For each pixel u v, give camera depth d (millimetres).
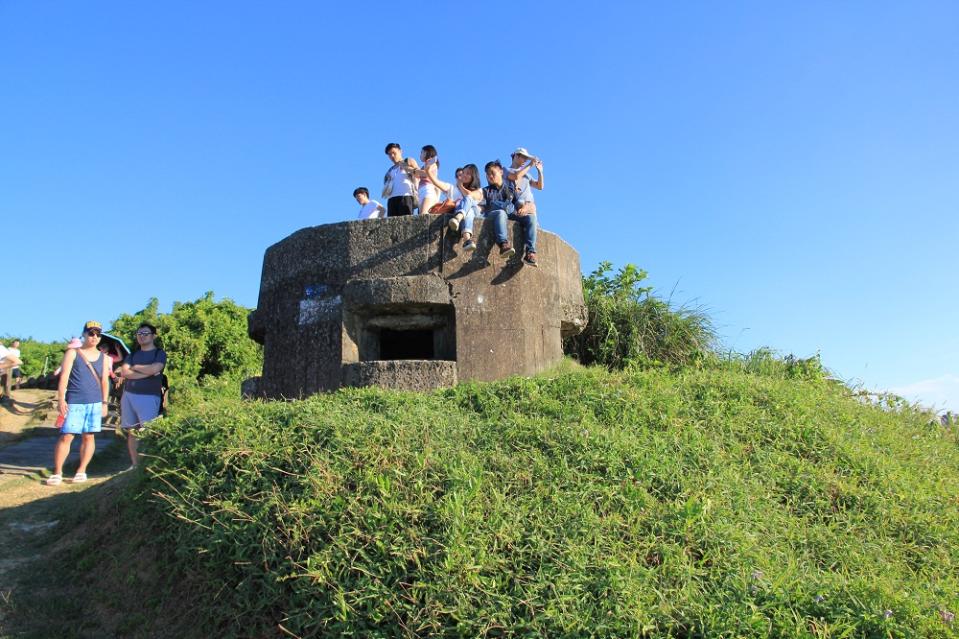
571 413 5168
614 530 3684
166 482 4160
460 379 6676
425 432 4348
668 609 3141
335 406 4852
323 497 3695
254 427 4348
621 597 3182
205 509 3918
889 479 5082
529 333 7078
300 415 4422
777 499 4586
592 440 4559
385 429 4273
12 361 12797
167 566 4027
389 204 8305
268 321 7547
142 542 4371
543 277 7473
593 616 3107
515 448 4473
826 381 8508
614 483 4152
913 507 4793
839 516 4531
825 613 3195
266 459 4059
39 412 11602
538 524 3637
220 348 16188
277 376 7301
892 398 7996
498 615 3102
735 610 3137
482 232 7023
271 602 3424
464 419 4914
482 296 6914
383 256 6930
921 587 3730
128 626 3781
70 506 5715
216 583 3668
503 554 3453
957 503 5012
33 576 4445
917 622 3152
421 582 3236
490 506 3721
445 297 6809
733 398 5922
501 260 7047
